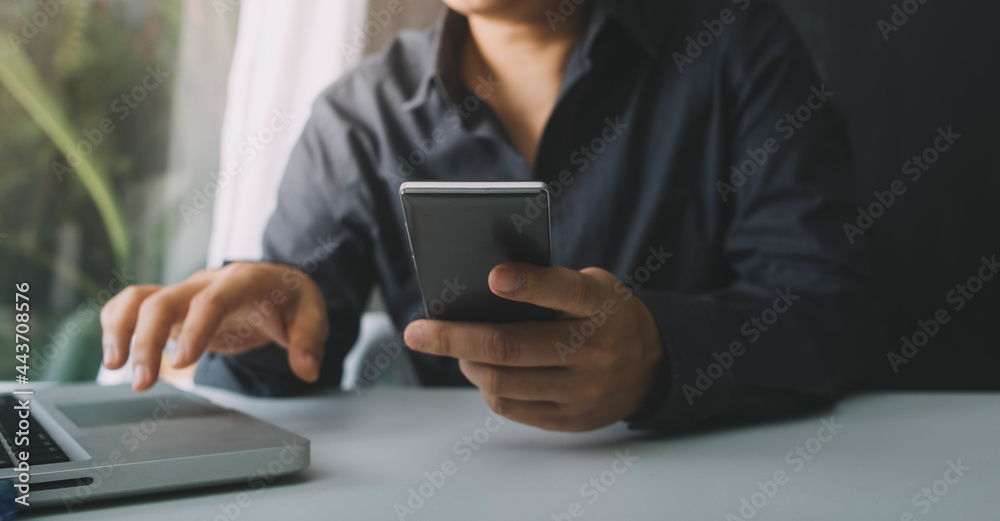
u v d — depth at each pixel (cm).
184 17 188
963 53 117
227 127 160
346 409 62
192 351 53
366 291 103
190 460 34
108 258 187
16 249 176
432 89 96
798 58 88
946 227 119
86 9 182
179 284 59
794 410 56
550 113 89
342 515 31
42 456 33
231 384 71
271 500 34
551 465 41
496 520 31
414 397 69
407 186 33
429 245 36
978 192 118
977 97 117
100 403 51
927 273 119
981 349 117
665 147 89
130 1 185
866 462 41
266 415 59
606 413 46
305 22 157
